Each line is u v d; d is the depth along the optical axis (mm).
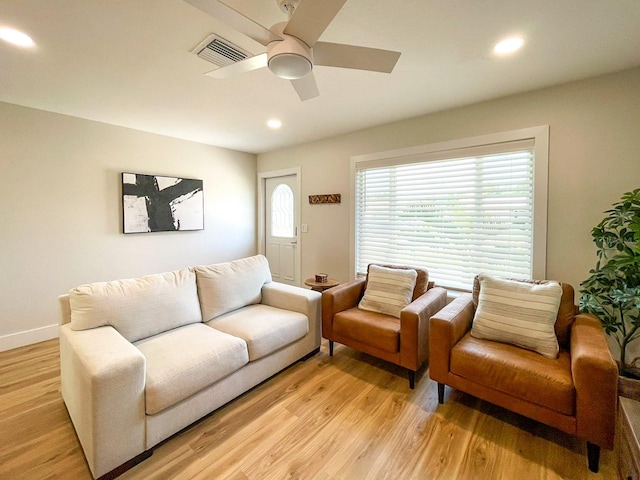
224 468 1470
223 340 1922
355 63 1547
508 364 1654
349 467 1478
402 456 1544
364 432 1716
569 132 2295
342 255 3814
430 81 2270
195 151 4117
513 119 2520
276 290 2736
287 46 1303
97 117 3098
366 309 2631
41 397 2025
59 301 1912
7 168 2717
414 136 3094
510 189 2594
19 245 2807
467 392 1811
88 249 3217
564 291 2004
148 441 1511
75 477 1400
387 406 1952
